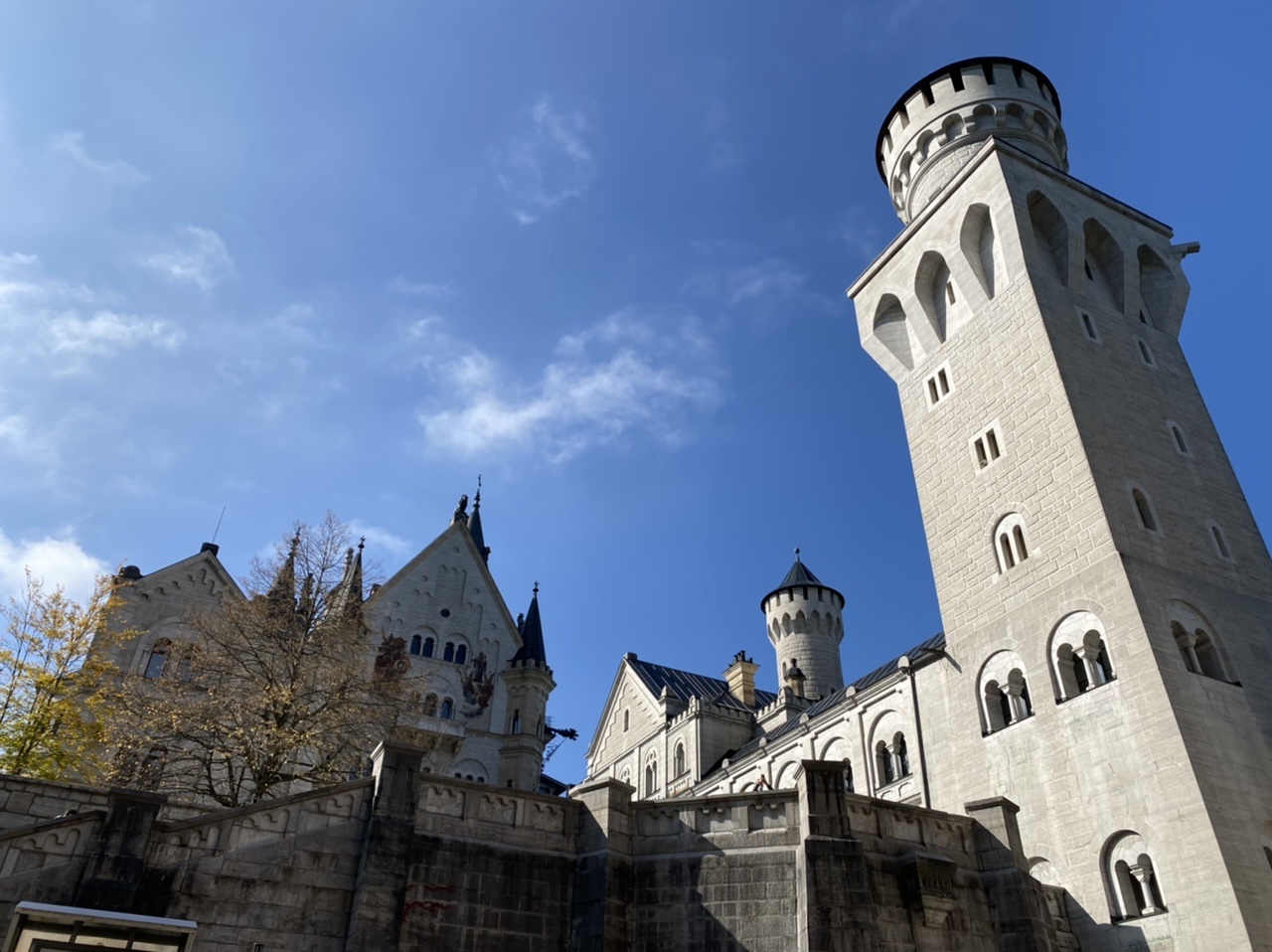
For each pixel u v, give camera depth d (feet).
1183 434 129.90
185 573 158.71
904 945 68.95
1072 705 106.22
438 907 64.69
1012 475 125.39
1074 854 100.22
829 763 71.00
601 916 67.62
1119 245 142.72
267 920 60.44
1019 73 167.53
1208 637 107.04
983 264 141.49
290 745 104.47
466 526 223.92
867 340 160.35
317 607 126.00
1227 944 83.56
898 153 172.14
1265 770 97.40
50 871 56.44
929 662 132.26
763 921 67.10
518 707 199.41
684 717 212.23
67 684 109.40
